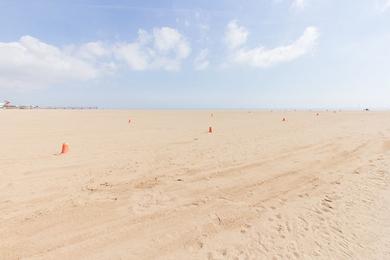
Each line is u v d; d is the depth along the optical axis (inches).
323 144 517.0
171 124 1069.8
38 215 200.5
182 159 396.2
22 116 1534.2
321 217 205.9
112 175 311.4
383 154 420.8
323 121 1166.3
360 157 405.1
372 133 666.8
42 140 583.8
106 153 442.0
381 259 152.6
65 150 443.2
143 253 155.3
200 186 276.2
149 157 410.3
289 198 245.4
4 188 259.4
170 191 260.5
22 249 154.8
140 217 201.9
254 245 166.6
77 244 162.2
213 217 204.8
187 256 153.6
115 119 1406.3
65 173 317.4
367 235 179.0
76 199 234.8
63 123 1074.1
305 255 156.7
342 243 169.6
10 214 200.8
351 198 243.6
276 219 202.4
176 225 190.9
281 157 408.2
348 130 750.5
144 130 818.8
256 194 255.3
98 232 177.6
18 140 576.7
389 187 269.1
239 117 1673.2
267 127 901.2
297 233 181.9
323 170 337.4
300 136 639.1
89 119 1375.5
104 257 149.9
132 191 258.8
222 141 573.9
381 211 215.3
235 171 332.2
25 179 290.2
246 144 529.0
